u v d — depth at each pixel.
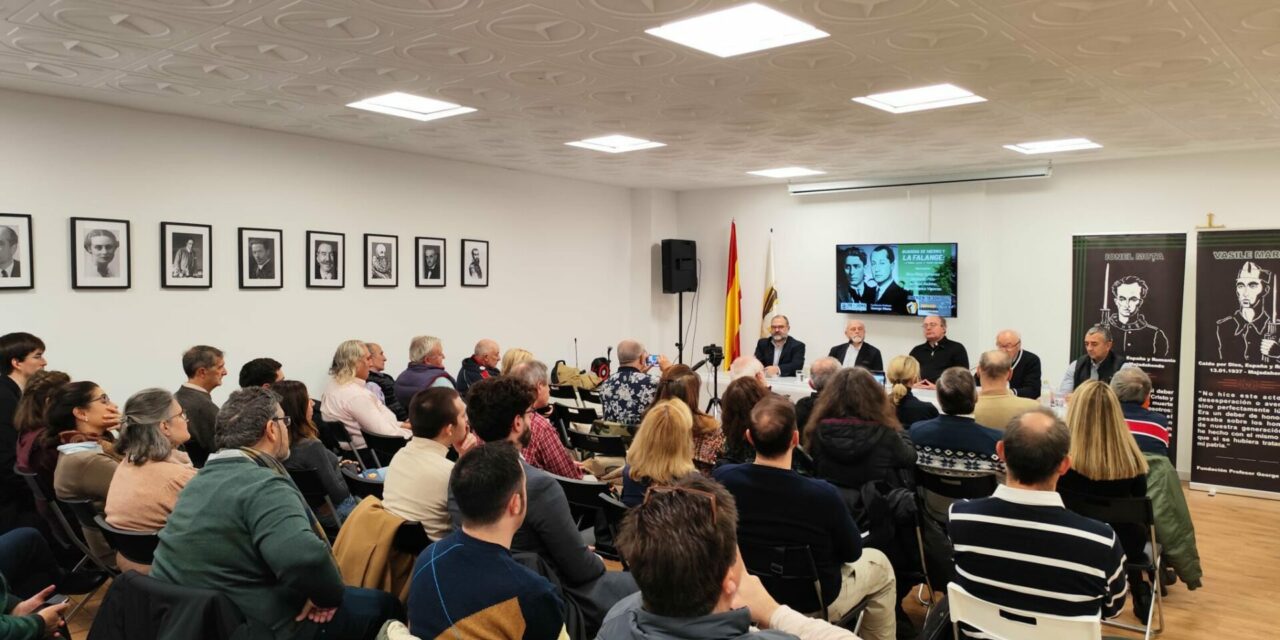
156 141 5.02
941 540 2.96
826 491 2.30
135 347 4.95
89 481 2.85
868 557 2.74
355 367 4.60
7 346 3.84
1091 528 1.86
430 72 3.94
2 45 3.50
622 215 8.95
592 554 2.36
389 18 3.09
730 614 1.25
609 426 4.22
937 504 3.08
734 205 8.95
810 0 2.83
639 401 4.51
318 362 6.00
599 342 8.69
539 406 3.75
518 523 1.71
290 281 5.79
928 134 5.50
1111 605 1.92
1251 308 5.75
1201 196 6.17
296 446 3.15
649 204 9.01
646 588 1.25
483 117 5.08
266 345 5.66
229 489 1.96
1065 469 1.97
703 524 1.26
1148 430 3.50
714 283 9.14
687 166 7.24
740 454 3.01
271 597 1.97
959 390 3.10
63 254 4.61
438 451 2.44
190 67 3.89
